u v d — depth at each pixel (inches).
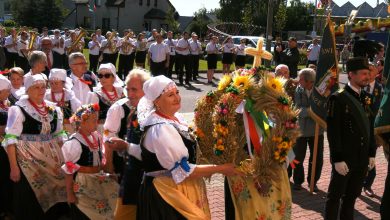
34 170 193.9
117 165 186.5
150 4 2677.2
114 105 178.1
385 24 584.7
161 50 693.9
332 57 241.3
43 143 195.5
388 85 195.9
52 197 199.3
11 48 708.7
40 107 194.2
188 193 139.3
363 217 228.7
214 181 265.0
